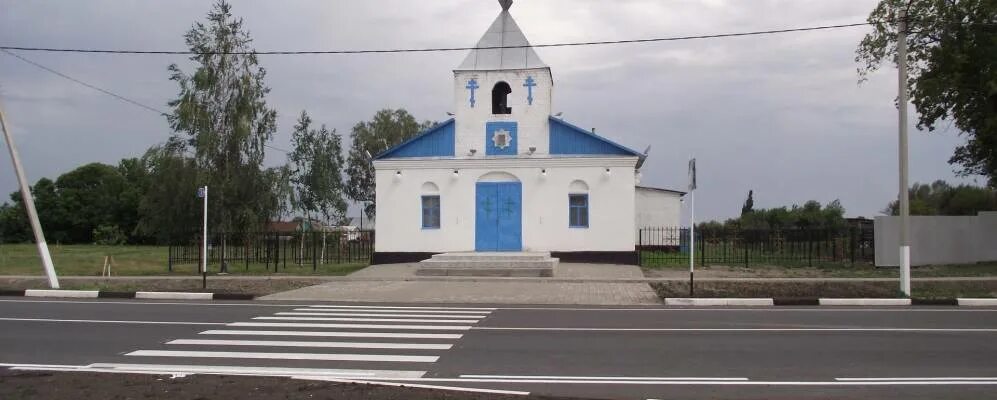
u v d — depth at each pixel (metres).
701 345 10.73
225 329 12.29
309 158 45.66
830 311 15.45
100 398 7.06
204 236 20.19
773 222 48.44
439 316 14.25
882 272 24.42
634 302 17.09
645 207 40.06
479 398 7.18
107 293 18.84
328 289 19.66
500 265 23.08
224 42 28.91
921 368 9.01
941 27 25.56
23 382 7.80
